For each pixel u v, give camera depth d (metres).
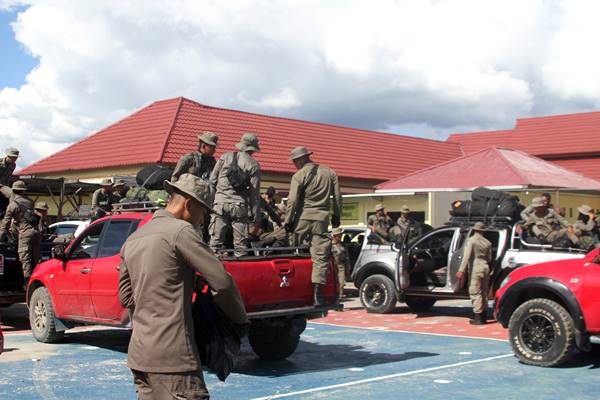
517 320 9.04
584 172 39.72
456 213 14.55
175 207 4.12
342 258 17.84
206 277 3.88
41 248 12.64
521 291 9.15
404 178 26.73
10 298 12.19
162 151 29.30
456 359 9.45
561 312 8.65
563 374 8.37
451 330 12.58
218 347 4.13
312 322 13.79
